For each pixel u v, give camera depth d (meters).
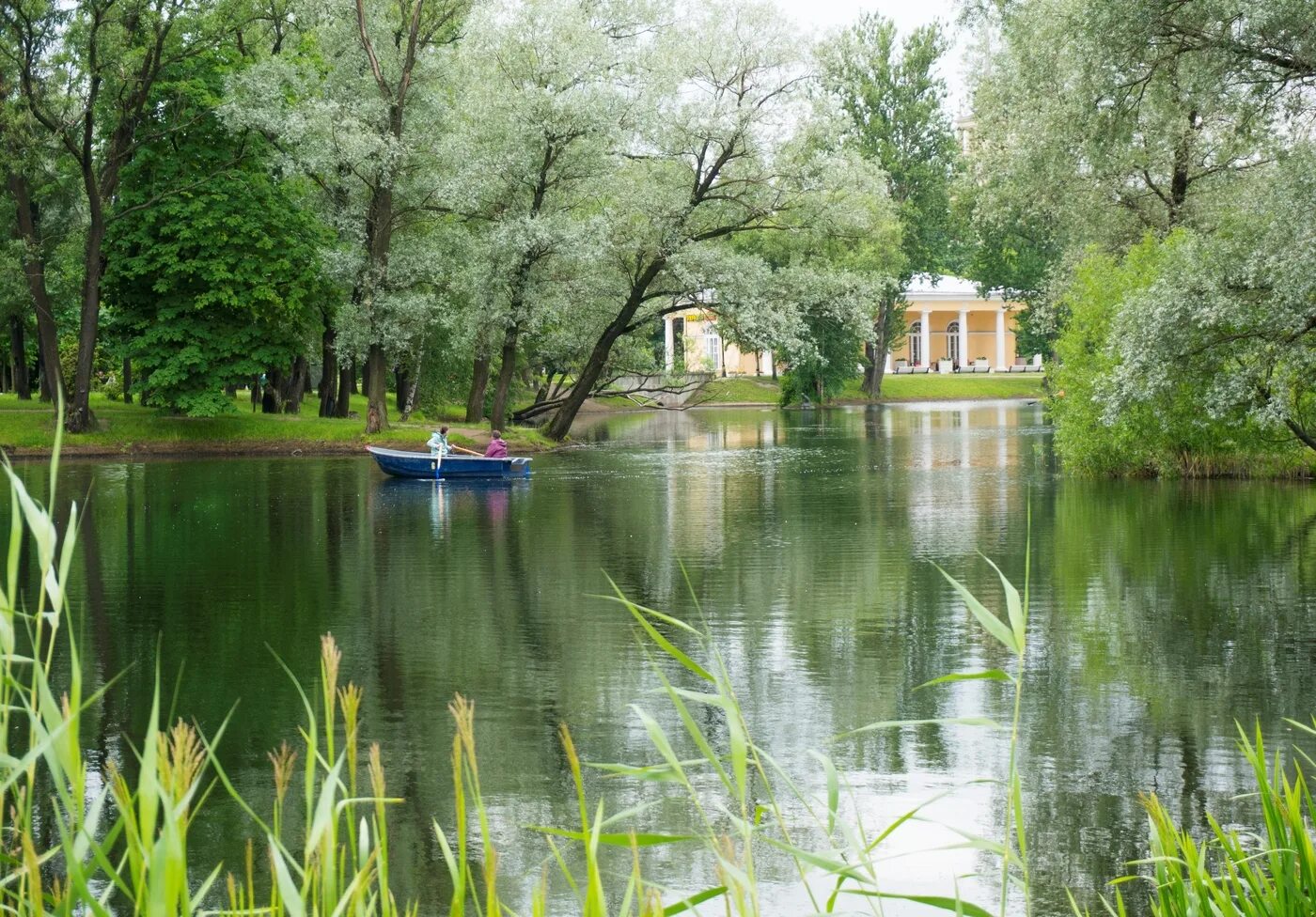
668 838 3.01
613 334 42.06
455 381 52.16
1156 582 15.19
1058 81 24.55
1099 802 7.69
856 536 19.91
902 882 6.65
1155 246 28.38
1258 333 20.88
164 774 2.61
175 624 13.16
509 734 9.20
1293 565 16.19
